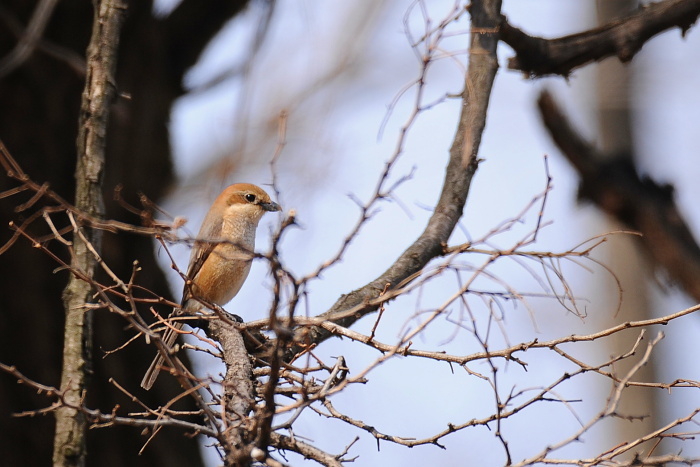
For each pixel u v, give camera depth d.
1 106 11.97
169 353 6.12
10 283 11.57
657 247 11.52
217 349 7.60
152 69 13.34
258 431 5.75
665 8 9.36
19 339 11.49
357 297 7.91
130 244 12.48
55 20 12.63
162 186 13.67
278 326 5.35
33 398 11.38
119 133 12.65
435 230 8.38
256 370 7.07
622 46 9.38
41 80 12.23
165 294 12.77
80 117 7.88
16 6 12.43
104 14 8.05
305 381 6.73
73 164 12.32
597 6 13.58
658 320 6.57
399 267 8.10
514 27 9.16
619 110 14.48
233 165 13.47
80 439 6.87
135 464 11.69
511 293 6.71
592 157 11.77
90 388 11.59
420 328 6.00
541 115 11.75
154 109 13.33
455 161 8.79
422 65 6.99
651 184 11.79
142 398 11.87
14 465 11.12
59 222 12.08
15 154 11.97
